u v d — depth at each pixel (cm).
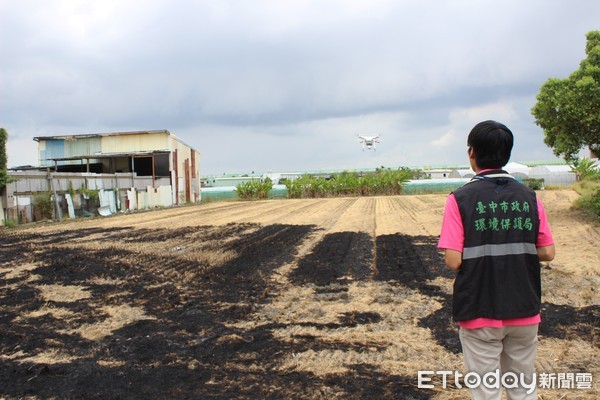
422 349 496
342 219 1961
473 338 278
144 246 1274
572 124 1348
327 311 646
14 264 1032
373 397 389
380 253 1087
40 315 653
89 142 3719
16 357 497
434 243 1208
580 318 574
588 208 1609
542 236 275
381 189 4294
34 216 2177
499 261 268
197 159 4591
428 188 4519
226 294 746
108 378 436
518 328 272
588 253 944
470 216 272
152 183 3381
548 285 733
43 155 3709
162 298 727
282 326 584
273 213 2422
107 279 866
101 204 2672
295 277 859
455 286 282
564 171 4400
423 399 385
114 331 577
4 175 1931
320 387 409
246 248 1203
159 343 528
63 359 489
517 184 279
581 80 1270
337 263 979
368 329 565
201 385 417
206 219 2158
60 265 991
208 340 534
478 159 287
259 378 430
